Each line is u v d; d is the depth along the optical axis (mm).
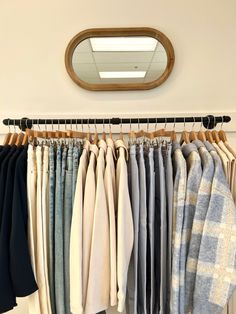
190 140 1093
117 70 1308
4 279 842
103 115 1314
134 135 1071
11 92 1316
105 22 1303
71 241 885
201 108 1312
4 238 859
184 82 1311
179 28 1299
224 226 874
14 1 1302
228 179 965
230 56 1304
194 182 937
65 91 1315
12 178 904
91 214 895
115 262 887
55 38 1308
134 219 947
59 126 1319
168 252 953
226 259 862
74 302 858
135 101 1316
